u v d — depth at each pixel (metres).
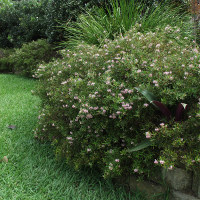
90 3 4.91
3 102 3.88
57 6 5.62
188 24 3.62
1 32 9.73
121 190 1.73
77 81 1.89
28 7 8.76
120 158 1.67
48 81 2.55
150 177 1.65
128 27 3.48
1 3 10.05
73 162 1.86
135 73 1.66
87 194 1.69
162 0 4.26
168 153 1.39
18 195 1.68
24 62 6.26
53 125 2.11
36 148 2.36
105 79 1.72
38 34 8.40
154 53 2.00
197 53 1.60
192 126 1.41
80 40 3.92
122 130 1.78
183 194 1.49
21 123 3.00
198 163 1.37
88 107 1.66
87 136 1.82
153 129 1.63
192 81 1.47
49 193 1.72
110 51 2.07
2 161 2.10
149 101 1.50
